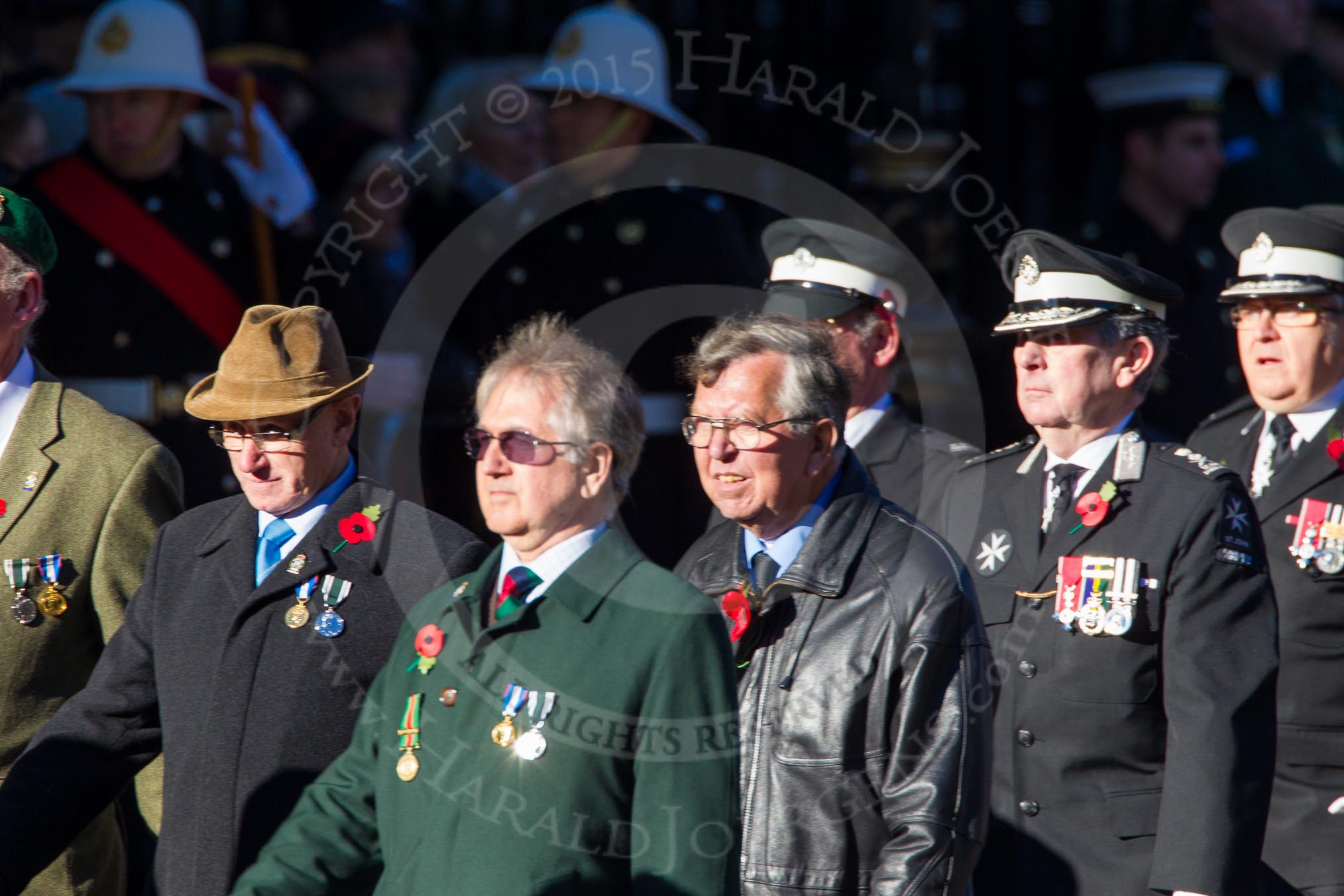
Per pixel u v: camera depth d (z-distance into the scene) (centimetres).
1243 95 2844
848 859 1199
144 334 2023
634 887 1045
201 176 2098
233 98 2211
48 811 1298
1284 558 1625
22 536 1425
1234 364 2525
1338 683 1592
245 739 1275
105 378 2012
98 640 1470
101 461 1448
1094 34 3038
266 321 1315
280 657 1286
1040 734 1418
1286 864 1589
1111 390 1445
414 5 2784
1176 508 1395
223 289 2072
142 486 1450
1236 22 2822
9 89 2364
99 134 2030
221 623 1305
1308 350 1631
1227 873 1292
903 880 1149
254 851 1255
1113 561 1401
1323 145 2888
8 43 2495
